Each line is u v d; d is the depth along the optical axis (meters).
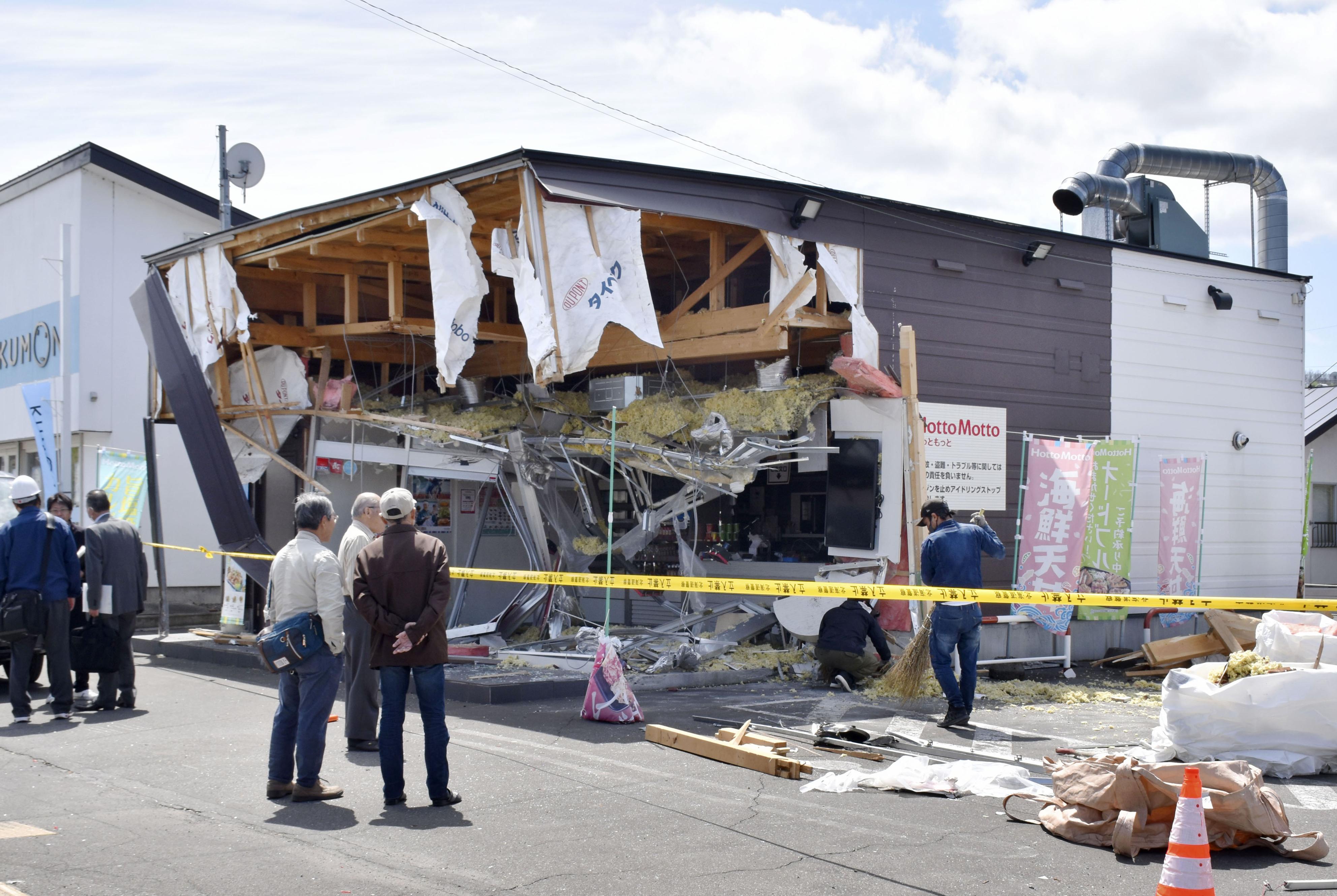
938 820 5.31
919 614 9.98
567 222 9.12
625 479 11.47
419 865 4.58
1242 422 13.82
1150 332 12.96
